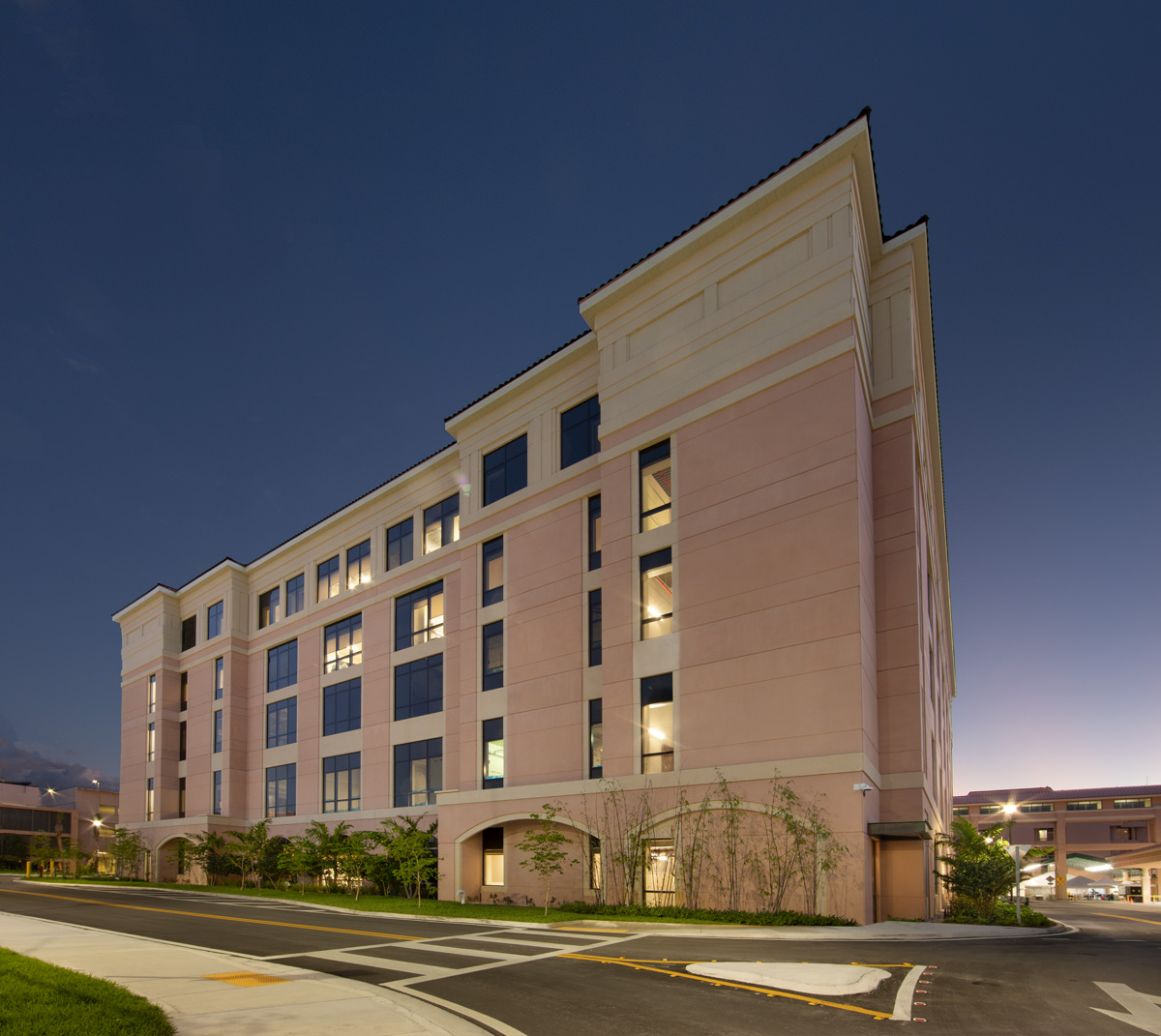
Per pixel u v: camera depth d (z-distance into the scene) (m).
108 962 14.12
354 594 43.62
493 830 31.48
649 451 28.86
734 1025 9.64
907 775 24.38
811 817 22.00
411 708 39.03
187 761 53.94
